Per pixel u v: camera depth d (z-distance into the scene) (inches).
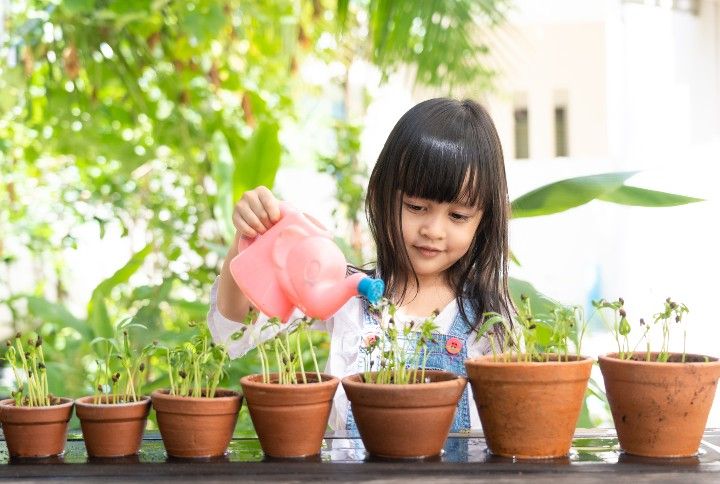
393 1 87.5
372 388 39.3
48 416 41.6
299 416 40.1
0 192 140.4
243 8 118.2
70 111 124.8
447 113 50.4
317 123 191.3
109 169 142.6
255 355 87.0
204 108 131.6
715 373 39.9
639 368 39.7
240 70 148.8
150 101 129.3
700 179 202.2
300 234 41.9
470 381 41.0
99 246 168.2
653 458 40.3
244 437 47.5
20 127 136.4
